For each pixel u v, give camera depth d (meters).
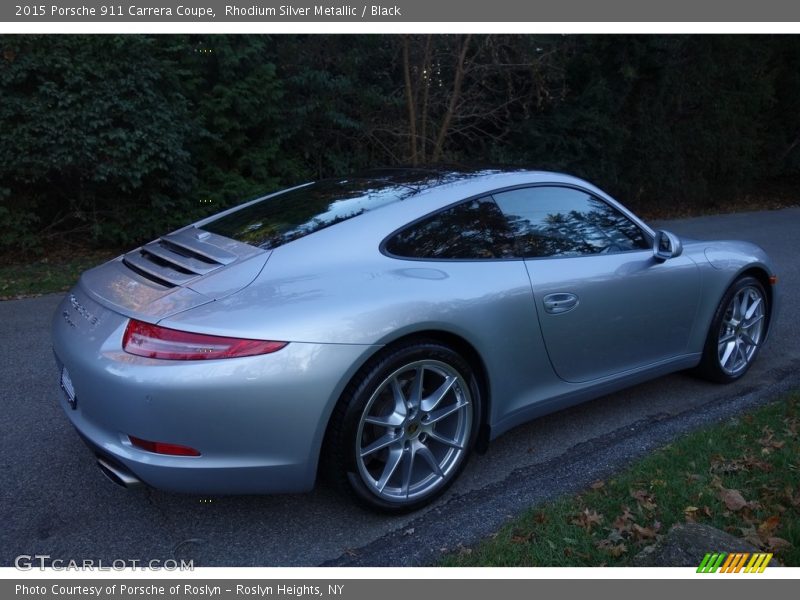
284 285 2.68
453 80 9.20
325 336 2.56
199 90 9.05
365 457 2.80
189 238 3.23
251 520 2.92
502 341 3.09
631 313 3.67
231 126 9.06
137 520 2.92
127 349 2.51
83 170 7.65
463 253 3.12
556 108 11.70
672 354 4.04
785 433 3.53
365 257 2.88
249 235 3.09
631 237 3.83
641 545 2.64
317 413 2.56
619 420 3.92
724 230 11.73
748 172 15.56
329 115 9.78
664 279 3.82
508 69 9.12
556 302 3.29
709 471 3.17
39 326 5.70
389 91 10.37
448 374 2.93
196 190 8.95
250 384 2.46
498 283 3.10
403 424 2.83
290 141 10.24
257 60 9.11
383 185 3.44
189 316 2.52
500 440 3.68
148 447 2.50
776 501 2.90
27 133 7.09
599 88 11.45
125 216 8.44
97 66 7.42
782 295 6.85
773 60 15.84
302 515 2.96
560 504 2.95
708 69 13.62
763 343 4.64
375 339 2.63
